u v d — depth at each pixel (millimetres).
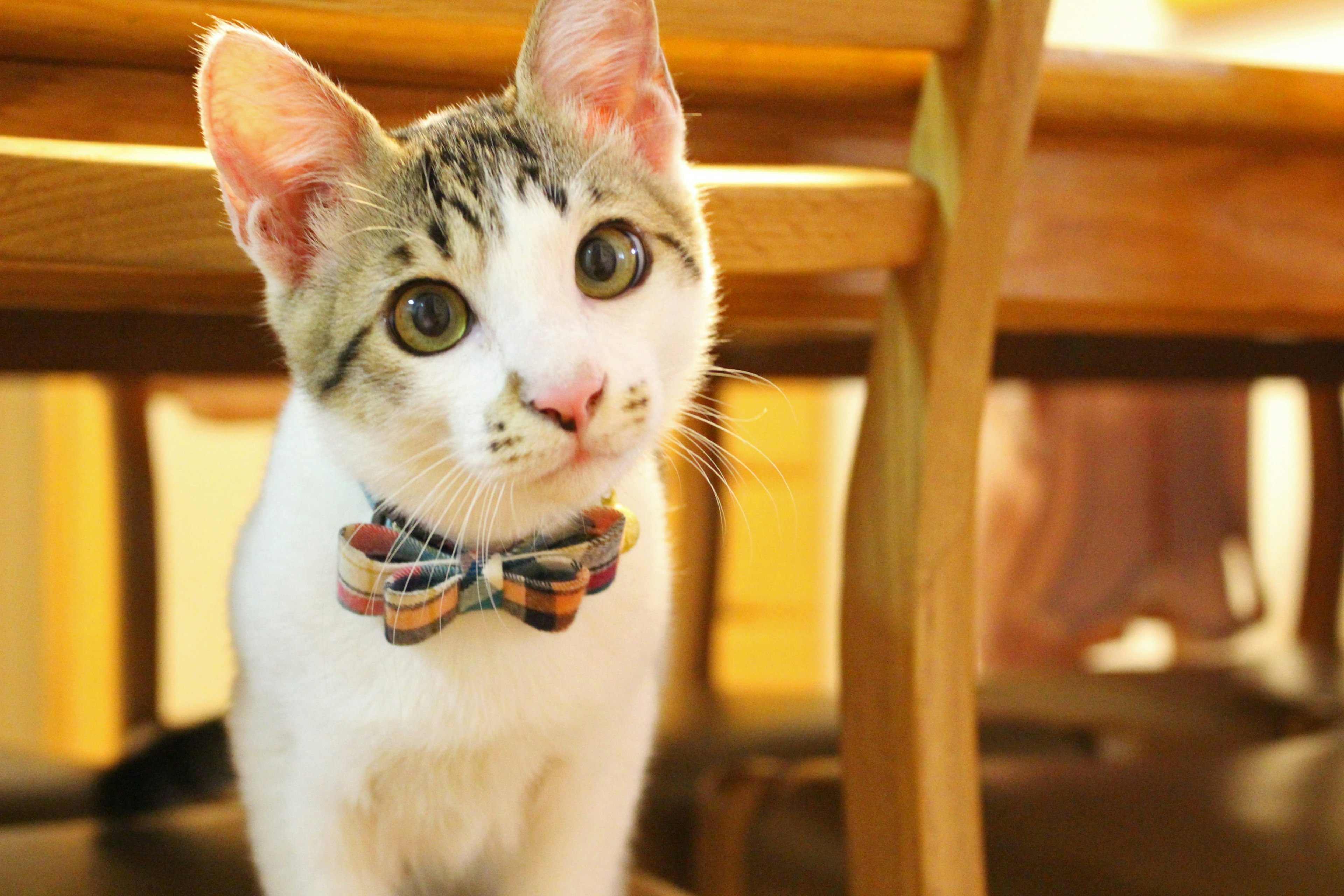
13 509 1276
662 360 437
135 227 378
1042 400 1061
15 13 379
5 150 367
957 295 415
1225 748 667
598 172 427
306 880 426
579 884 446
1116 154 466
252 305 508
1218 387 1007
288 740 423
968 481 427
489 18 378
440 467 422
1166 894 454
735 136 450
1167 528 1053
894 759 438
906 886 438
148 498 713
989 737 679
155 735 615
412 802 434
